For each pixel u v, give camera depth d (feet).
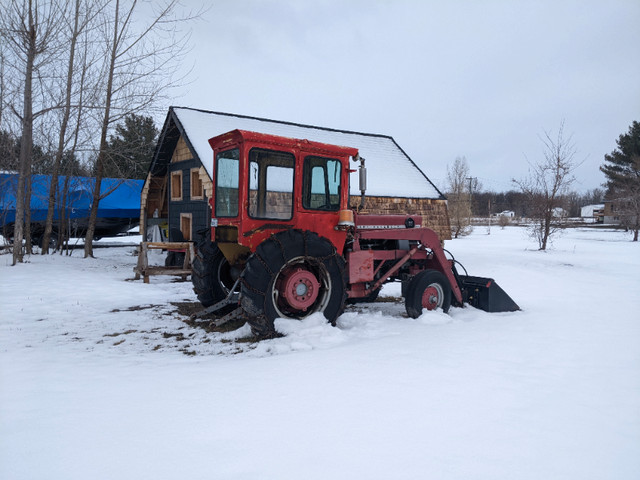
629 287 29.78
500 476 6.53
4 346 14.29
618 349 13.87
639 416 8.81
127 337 15.79
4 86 41.01
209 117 45.27
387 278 19.69
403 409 8.93
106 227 61.57
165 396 9.62
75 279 30.07
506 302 20.79
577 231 128.57
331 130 55.26
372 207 46.11
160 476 6.43
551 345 14.25
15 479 6.36
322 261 16.25
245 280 14.89
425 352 13.14
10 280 28.78
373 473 6.54
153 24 40.55
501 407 9.14
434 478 6.44
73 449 7.24
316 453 7.13
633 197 106.52
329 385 10.28
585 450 7.39
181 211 47.67
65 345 14.58
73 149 42.68
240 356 13.25
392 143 59.11
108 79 41.14
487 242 78.74
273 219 15.80
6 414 8.65
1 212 48.91
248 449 7.25
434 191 51.57
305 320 15.66
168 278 32.55
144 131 55.98
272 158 15.92
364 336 15.35
